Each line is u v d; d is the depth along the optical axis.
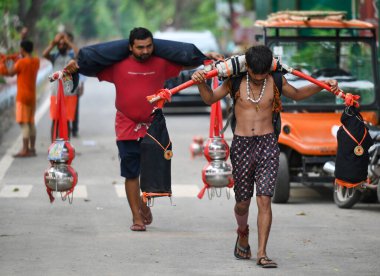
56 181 21.14
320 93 28.66
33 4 97.50
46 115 57.34
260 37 29.84
